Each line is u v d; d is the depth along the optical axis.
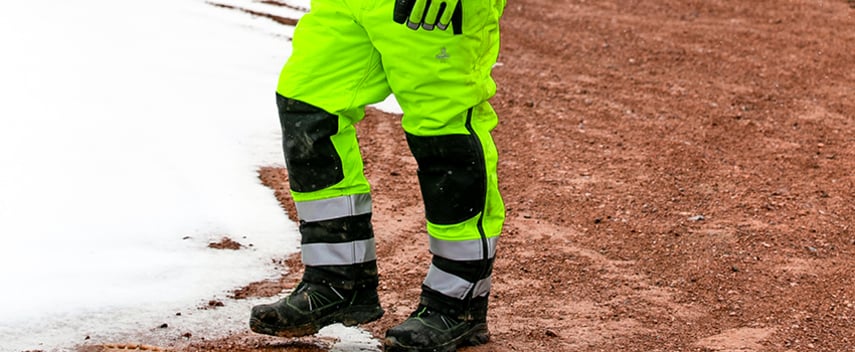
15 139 14.18
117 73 17.86
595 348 9.69
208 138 15.33
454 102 8.50
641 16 26.69
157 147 14.66
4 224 11.62
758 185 14.90
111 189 12.97
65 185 12.91
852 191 14.80
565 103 18.94
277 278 11.04
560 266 11.73
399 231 12.67
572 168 15.38
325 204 8.88
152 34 20.73
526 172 15.10
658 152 16.28
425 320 9.05
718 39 24.48
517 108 18.42
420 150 8.76
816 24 26.28
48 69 17.48
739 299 11.02
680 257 12.16
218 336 9.49
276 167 14.62
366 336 9.66
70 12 21.22
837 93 20.44
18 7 20.88
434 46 8.33
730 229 13.09
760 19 26.59
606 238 12.69
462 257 8.94
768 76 21.45
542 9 27.14
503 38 23.89
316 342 9.44
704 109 18.89
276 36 22.03
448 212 8.82
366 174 14.71
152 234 11.81
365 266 9.13
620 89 20.09
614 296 10.98
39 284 10.23
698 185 14.81
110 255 11.14
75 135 14.64
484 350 9.42
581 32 24.81
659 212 13.66
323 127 8.66
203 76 18.48
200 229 12.12
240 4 24.28
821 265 12.05
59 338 9.26
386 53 8.41
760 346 9.91
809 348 9.93
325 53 8.55
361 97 8.66
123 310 9.90
